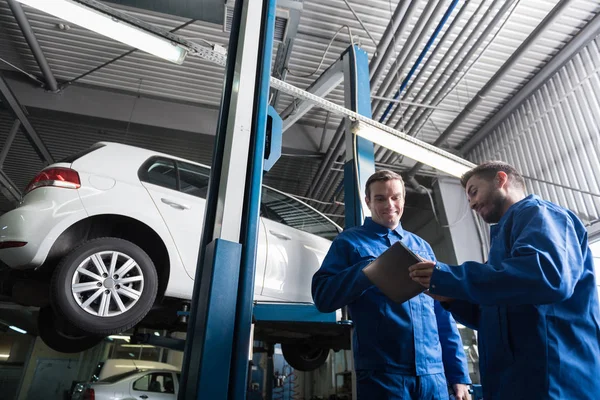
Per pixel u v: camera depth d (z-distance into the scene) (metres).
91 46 5.15
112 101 5.86
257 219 1.30
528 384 0.93
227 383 1.05
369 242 1.65
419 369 1.39
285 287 2.78
